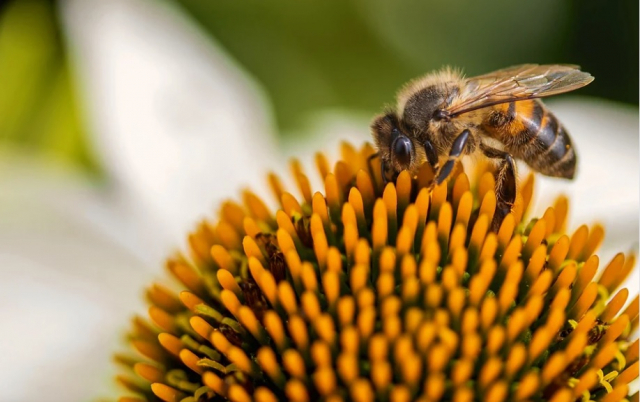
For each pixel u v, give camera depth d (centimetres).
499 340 13
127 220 15
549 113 14
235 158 15
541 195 15
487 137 14
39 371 14
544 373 13
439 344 13
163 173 15
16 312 14
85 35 15
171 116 15
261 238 13
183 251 15
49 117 15
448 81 14
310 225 13
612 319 13
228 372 13
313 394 13
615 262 14
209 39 16
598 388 13
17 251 14
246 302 13
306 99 17
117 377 14
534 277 13
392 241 13
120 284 15
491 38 17
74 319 14
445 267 13
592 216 15
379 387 13
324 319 13
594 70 16
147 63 16
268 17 17
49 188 15
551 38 16
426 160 14
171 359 14
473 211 13
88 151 15
